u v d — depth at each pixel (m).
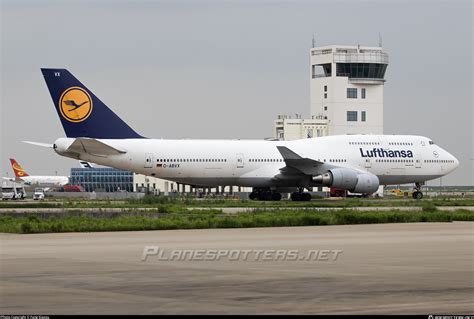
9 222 135.88
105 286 64.31
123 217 145.38
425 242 102.00
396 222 145.88
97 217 147.88
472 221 149.88
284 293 60.59
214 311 53.34
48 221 134.88
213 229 127.56
